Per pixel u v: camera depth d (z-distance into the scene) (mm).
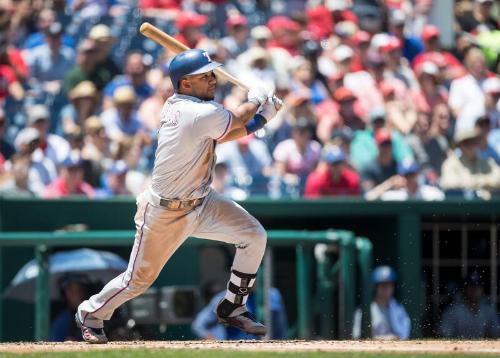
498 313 42344
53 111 48719
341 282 38906
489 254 42688
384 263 41812
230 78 23266
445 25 59906
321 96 50625
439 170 47688
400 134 47938
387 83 51812
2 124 45781
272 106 23047
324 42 55094
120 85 48594
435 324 41594
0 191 41688
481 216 42719
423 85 52125
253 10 58344
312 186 43094
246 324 24328
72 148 44000
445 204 41875
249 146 44469
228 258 39250
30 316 37688
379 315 39844
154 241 22688
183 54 22359
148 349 22469
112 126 45781
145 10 55344
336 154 42969
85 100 47031
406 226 41688
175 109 22094
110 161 44062
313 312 38719
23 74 50094
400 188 44094
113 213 39906
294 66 51531
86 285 37281
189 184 22281
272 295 38312
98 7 54781
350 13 57156
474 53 53531
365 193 44188
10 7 54000
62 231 38656
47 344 24734
